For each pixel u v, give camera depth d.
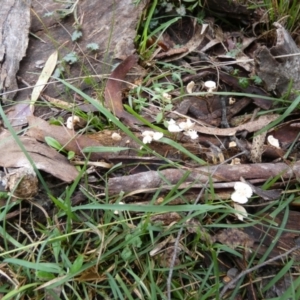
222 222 0.32
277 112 0.38
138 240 0.30
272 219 0.31
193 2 0.46
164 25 0.44
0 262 0.30
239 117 0.38
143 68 0.42
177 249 0.28
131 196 0.32
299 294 0.27
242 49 0.44
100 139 0.36
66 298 0.28
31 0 0.46
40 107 0.38
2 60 0.40
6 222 0.32
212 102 0.39
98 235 0.30
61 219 0.32
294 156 0.35
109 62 0.42
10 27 0.42
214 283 0.30
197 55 0.44
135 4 0.45
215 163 0.35
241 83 0.39
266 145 0.35
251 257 0.30
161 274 0.30
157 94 0.39
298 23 0.45
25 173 0.31
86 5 0.46
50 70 0.41
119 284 0.29
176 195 0.30
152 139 0.34
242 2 0.46
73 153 0.34
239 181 0.32
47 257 0.31
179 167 0.33
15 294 0.28
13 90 0.39
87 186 0.33
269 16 0.45
